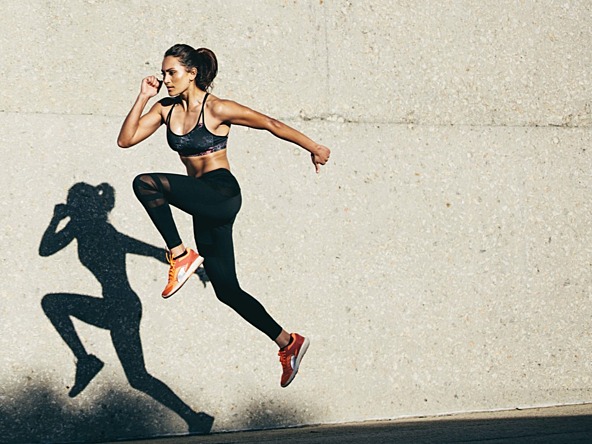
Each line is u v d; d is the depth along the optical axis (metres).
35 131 5.55
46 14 5.61
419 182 6.29
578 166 6.70
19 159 5.52
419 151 6.31
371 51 6.25
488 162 6.47
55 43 5.62
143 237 5.70
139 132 4.64
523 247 6.51
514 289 6.46
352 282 6.08
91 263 5.59
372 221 6.15
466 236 6.37
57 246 5.54
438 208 6.32
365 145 6.18
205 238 4.66
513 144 6.55
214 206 4.45
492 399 6.35
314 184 6.05
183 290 5.75
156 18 5.80
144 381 5.63
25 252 5.48
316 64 6.11
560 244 6.61
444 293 6.29
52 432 5.44
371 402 6.06
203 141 4.55
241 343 5.82
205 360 5.75
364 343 6.07
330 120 6.12
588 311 6.64
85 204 5.61
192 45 5.86
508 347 6.42
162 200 4.40
